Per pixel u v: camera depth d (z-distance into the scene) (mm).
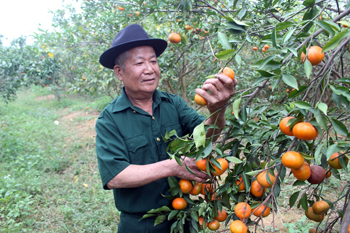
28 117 8141
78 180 4074
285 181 3662
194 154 1103
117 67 1468
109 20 4184
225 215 1349
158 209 1343
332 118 833
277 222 2926
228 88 1028
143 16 2668
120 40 1359
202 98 1080
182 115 1645
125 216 1522
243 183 1185
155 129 1496
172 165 1270
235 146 1178
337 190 3299
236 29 1062
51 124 7453
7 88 6844
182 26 2543
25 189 3732
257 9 1968
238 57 992
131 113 1474
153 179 1277
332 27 856
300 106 789
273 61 875
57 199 3537
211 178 1237
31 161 4648
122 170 1306
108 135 1416
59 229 2938
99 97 11383
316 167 938
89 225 2965
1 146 5062
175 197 1411
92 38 5113
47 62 6551
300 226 2734
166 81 4988
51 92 13273
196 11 2262
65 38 5305
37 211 3277
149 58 1362
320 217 1227
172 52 3678
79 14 4887
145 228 1490
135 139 1447
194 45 3262
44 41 5191
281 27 936
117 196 1506
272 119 1324
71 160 4852
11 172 4246
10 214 3145
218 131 1383
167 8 2490
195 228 1334
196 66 5453
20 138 5660
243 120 1124
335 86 842
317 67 4012
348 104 815
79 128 7059
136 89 1386
